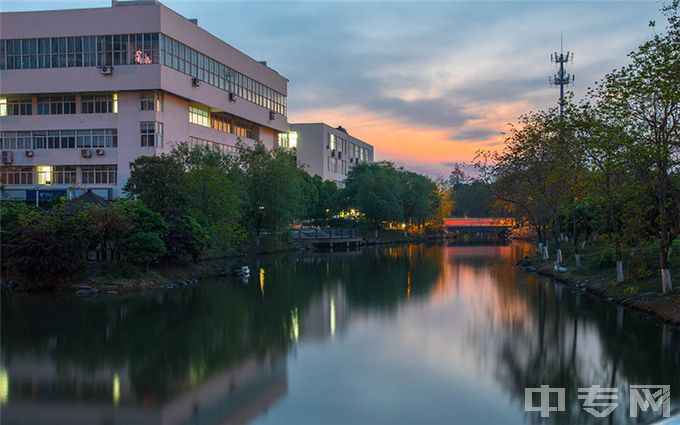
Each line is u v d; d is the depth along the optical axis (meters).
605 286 32.12
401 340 21.31
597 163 29.25
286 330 23.16
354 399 14.75
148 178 39.22
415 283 38.47
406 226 98.38
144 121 55.97
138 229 35.56
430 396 15.02
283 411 13.88
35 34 56.53
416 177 98.31
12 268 32.75
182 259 39.91
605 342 20.73
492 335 22.11
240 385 15.92
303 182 71.31
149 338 21.78
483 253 67.88
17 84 56.81
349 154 121.69
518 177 48.00
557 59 56.31
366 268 49.12
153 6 54.84
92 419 13.40
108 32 55.56
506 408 14.13
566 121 34.75
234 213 45.38
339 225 90.12
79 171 57.69
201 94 62.62
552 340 21.17
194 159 51.91
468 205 140.12
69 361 18.52
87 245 33.88
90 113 57.16
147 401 14.73
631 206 27.73
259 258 59.31
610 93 24.67
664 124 23.67
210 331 23.00
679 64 21.56
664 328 22.83
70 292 32.41
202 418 13.50
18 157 58.16
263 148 63.88
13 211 35.16
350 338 21.66
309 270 47.34
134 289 33.91
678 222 25.78
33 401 14.76
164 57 55.81
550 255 53.12
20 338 21.80
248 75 75.62
